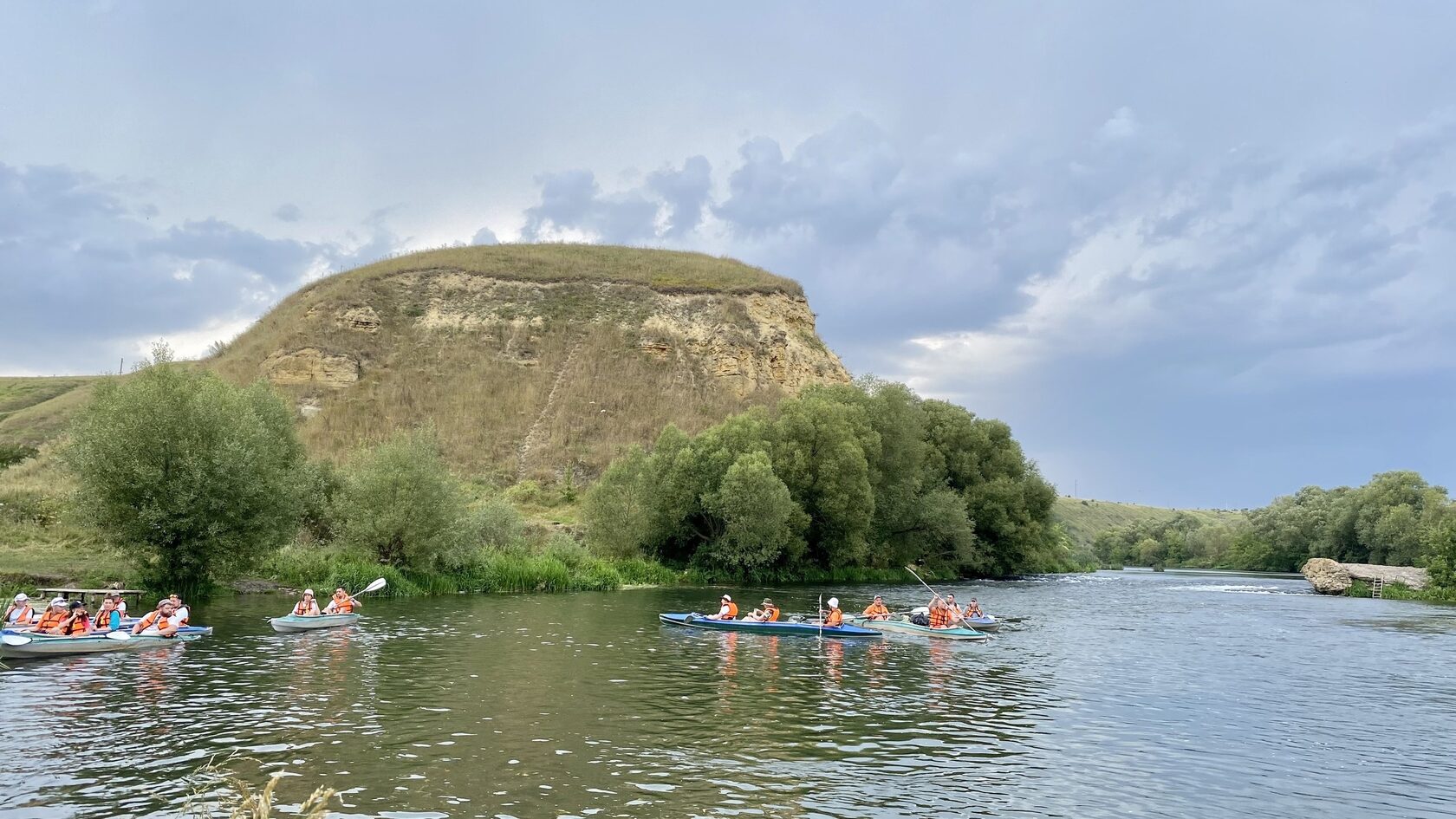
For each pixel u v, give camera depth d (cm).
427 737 1556
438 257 10712
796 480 6159
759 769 1423
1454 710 2064
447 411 8181
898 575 7006
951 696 2089
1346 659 2895
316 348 8388
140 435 3262
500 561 4794
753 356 9369
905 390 7469
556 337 9319
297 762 1389
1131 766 1520
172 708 1744
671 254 12088
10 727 1580
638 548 5797
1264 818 1277
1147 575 10156
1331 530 10088
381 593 4084
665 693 2014
